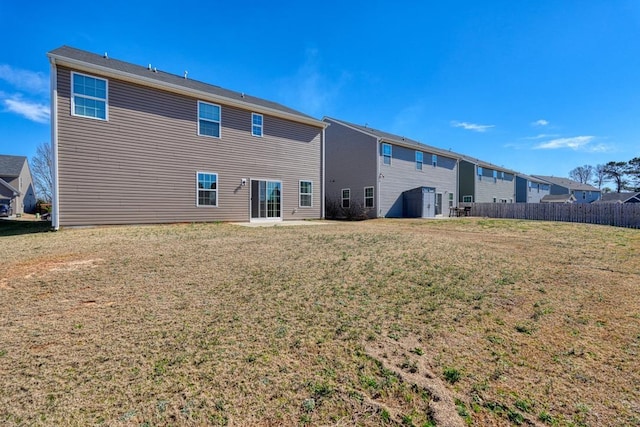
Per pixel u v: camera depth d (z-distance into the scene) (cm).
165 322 282
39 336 253
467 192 2611
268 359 220
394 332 266
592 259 560
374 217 1827
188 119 1134
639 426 156
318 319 291
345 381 195
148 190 1047
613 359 224
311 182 1518
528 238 848
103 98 962
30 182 3547
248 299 343
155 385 189
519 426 157
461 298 350
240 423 158
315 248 638
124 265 484
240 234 858
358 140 1919
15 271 443
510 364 217
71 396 178
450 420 161
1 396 177
